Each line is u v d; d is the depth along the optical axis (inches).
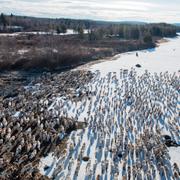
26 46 4411.9
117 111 2272.4
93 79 3120.1
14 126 1903.3
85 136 1844.2
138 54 4926.2
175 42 7416.3
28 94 2529.5
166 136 1899.6
